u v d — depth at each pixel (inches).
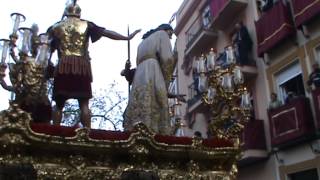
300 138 618.5
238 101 302.8
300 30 668.1
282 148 667.4
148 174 236.8
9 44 250.8
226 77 299.3
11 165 210.8
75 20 292.7
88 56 289.4
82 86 274.8
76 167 226.8
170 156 247.8
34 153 221.1
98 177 229.8
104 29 301.3
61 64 273.1
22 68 244.4
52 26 292.4
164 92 292.5
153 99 288.8
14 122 212.8
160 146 240.7
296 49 675.4
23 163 215.0
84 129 224.2
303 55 658.2
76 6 299.4
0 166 208.8
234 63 312.5
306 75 646.5
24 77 245.3
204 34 897.5
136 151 235.6
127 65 324.2
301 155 633.0
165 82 298.5
